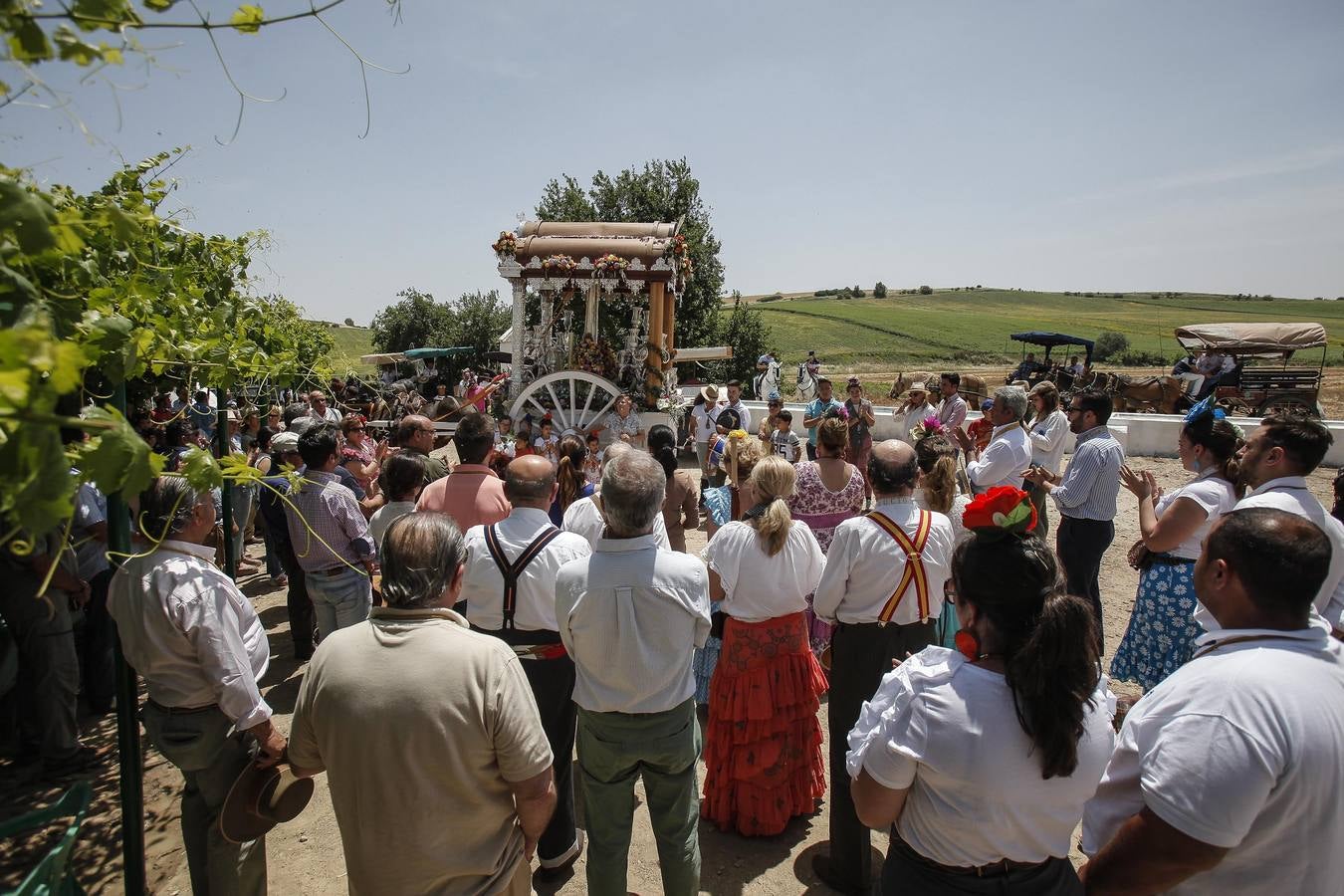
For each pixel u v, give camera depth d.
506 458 7.73
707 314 23.80
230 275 3.11
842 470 4.23
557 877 2.97
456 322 34.16
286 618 5.57
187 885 2.88
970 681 1.54
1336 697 1.46
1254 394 18.38
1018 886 1.54
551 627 2.78
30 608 3.41
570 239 11.41
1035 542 1.54
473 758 1.76
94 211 1.94
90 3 1.08
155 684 2.26
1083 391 4.59
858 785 1.65
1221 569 1.63
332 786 1.78
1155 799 1.46
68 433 1.73
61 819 3.21
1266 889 1.46
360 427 6.19
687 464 12.73
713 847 3.17
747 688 3.12
